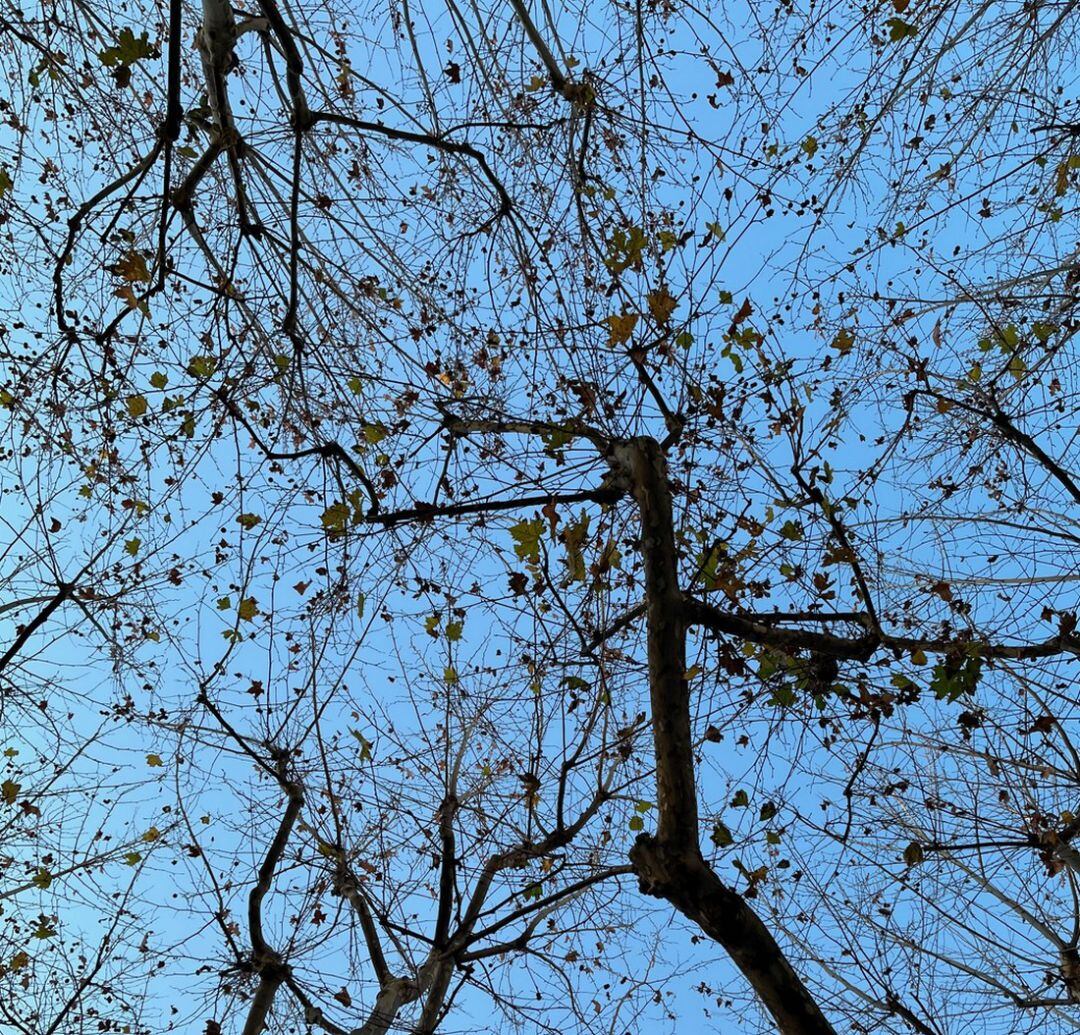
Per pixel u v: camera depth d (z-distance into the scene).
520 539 4.54
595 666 5.27
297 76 4.72
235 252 4.79
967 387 5.46
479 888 6.17
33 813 6.64
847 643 4.40
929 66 5.16
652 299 4.62
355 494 4.86
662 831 3.61
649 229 5.82
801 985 3.34
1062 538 5.52
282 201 5.26
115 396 5.25
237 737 5.66
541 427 5.09
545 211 5.92
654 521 4.42
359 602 5.14
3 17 5.35
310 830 5.97
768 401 4.96
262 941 5.77
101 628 5.93
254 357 5.00
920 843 5.68
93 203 4.41
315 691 5.16
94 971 6.64
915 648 4.34
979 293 5.82
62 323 4.63
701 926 3.47
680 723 3.87
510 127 5.48
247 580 5.27
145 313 4.43
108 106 5.53
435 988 5.90
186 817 6.02
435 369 5.38
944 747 5.80
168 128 4.11
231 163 4.65
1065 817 5.66
